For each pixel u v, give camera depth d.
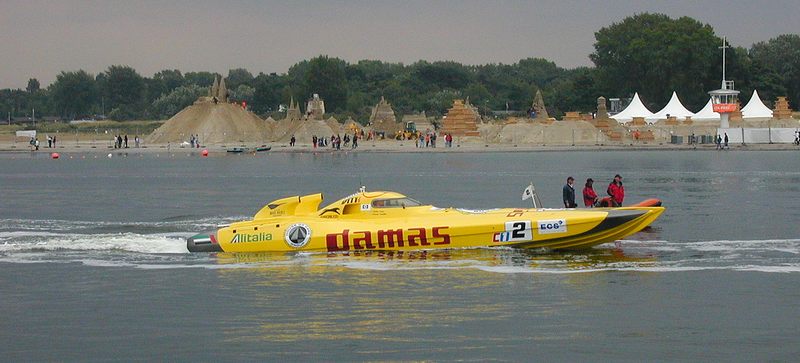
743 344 37.78
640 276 50.22
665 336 38.91
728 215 77.38
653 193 101.69
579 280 49.38
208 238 59.44
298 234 58.31
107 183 128.00
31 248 61.31
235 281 50.31
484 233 57.31
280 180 130.62
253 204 93.38
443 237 57.31
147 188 117.62
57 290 48.81
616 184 69.06
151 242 63.03
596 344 37.91
